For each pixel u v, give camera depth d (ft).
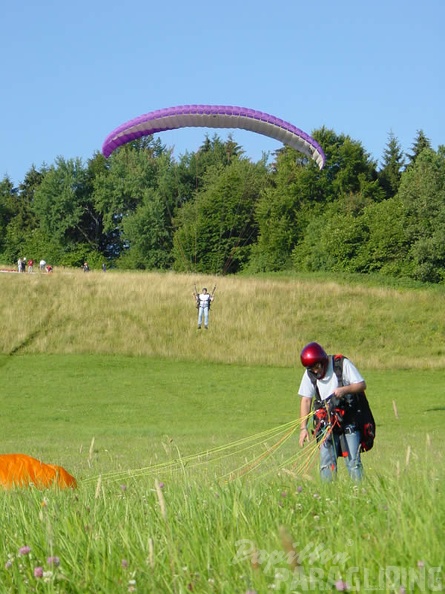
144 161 363.76
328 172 299.17
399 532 11.27
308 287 151.12
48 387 98.12
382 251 232.94
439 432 65.46
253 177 308.19
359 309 144.05
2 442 60.70
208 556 11.12
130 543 12.32
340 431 24.14
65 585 10.96
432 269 226.58
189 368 115.55
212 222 265.34
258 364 120.67
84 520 14.08
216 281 150.71
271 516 13.94
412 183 242.99
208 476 21.83
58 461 45.39
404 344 132.05
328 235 243.40
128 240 350.64
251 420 77.41
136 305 141.18
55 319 135.23
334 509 14.39
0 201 418.92
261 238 281.74
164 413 82.12
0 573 11.76
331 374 24.44
